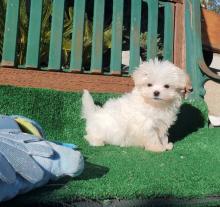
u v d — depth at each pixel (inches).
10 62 31.6
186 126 36.4
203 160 26.6
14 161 17.1
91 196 18.1
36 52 32.6
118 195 18.5
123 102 31.8
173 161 26.0
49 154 18.6
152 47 38.3
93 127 31.2
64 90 33.8
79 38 34.5
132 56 37.2
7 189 16.4
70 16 40.7
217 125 42.1
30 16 32.4
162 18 42.0
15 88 30.0
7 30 31.4
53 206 17.3
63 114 32.0
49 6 39.1
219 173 23.4
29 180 17.2
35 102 30.7
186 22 39.8
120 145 31.3
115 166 23.6
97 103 34.6
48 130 31.2
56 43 33.5
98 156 26.4
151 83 31.1
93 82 35.2
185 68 39.6
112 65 36.2
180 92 32.2
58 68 33.5
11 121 22.9
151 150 29.7
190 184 20.9
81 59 34.5
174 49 39.7
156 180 21.1
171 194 19.4
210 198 20.2
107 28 43.2
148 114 30.8
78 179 20.3
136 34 37.4
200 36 39.1
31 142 19.1
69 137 31.8
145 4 40.4
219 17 44.7
